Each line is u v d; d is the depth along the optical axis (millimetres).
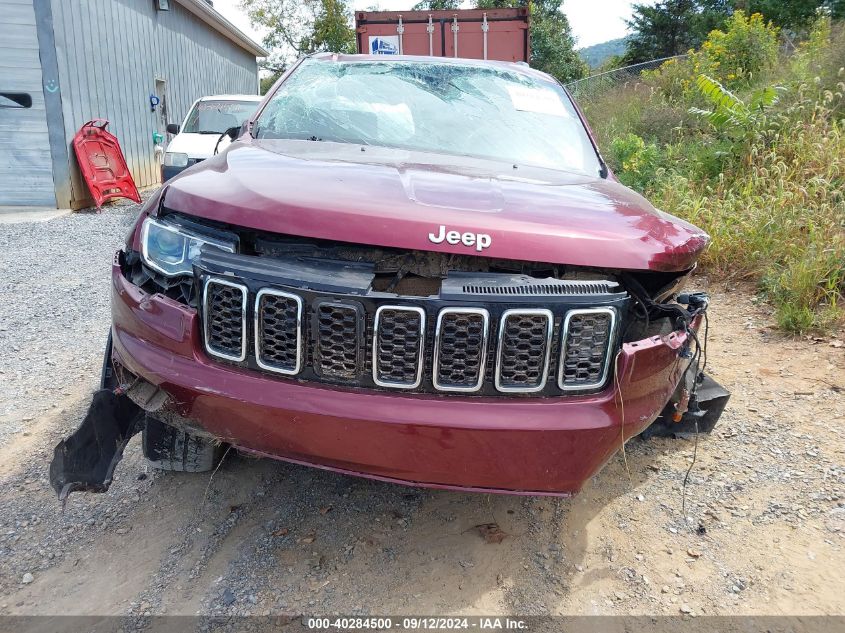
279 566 2439
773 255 5734
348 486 2971
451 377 2006
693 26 32500
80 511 2701
